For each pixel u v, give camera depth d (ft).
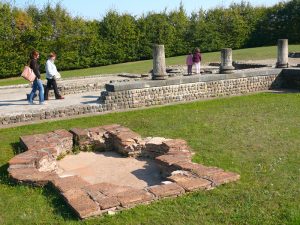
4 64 102.01
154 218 15.94
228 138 28.53
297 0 130.52
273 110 38.42
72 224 15.70
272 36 136.87
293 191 18.16
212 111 39.78
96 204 16.55
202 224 15.35
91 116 40.57
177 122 35.09
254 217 15.71
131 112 41.93
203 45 132.87
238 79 52.08
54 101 49.52
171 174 20.36
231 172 20.27
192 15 135.33
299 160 22.76
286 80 55.31
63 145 28.04
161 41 127.03
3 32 100.42
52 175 20.57
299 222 15.07
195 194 18.01
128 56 123.65
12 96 56.95
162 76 47.50
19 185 20.21
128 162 26.13
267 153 24.45
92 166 25.64
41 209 17.37
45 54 107.86
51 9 111.34
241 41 137.90
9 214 17.22
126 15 122.52
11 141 30.99
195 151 25.62
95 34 117.60
